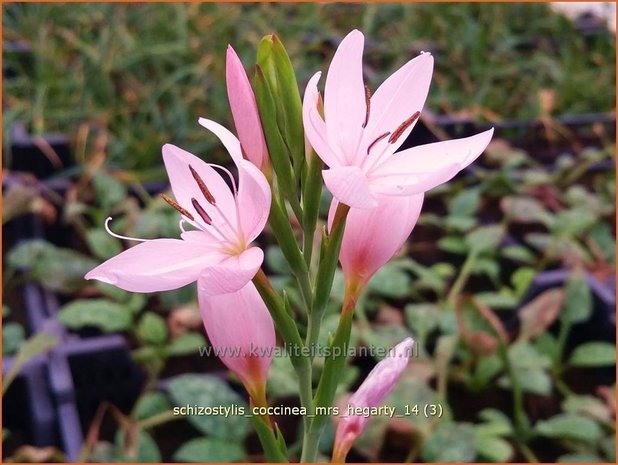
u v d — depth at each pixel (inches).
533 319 13.2
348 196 5.5
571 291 13.6
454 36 25.1
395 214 6.3
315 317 6.5
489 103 23.1
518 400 12.4
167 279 5.8
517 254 15.6
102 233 15.4
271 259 14.6
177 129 19.3
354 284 6.5
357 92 6.0
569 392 13.2
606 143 21.1
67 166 18.6
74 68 21.0
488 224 17.9
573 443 12.3
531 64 24.2
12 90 20.8
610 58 25.0
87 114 19.6
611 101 23.4
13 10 22.8
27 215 16.5
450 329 13.2
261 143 5.9
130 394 13.1
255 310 6.3
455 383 13.4
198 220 6.2
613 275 15.4
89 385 12.9
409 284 14.6
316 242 14.4
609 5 27.0
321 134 5.7
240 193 5.9
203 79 21.1
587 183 19.9
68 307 13.3
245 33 22.8
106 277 5.8
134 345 14.3
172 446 12.5
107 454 11.2
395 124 6.2
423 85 6.3
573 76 23.6
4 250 16.5
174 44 22.0
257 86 5.8
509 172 18.5
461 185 18.4
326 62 23.9
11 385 12.7
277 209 6.1
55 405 12.0
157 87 21.1
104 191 16.7
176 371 13.7
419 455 11.9
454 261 17.1
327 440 11.5
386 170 6.1
